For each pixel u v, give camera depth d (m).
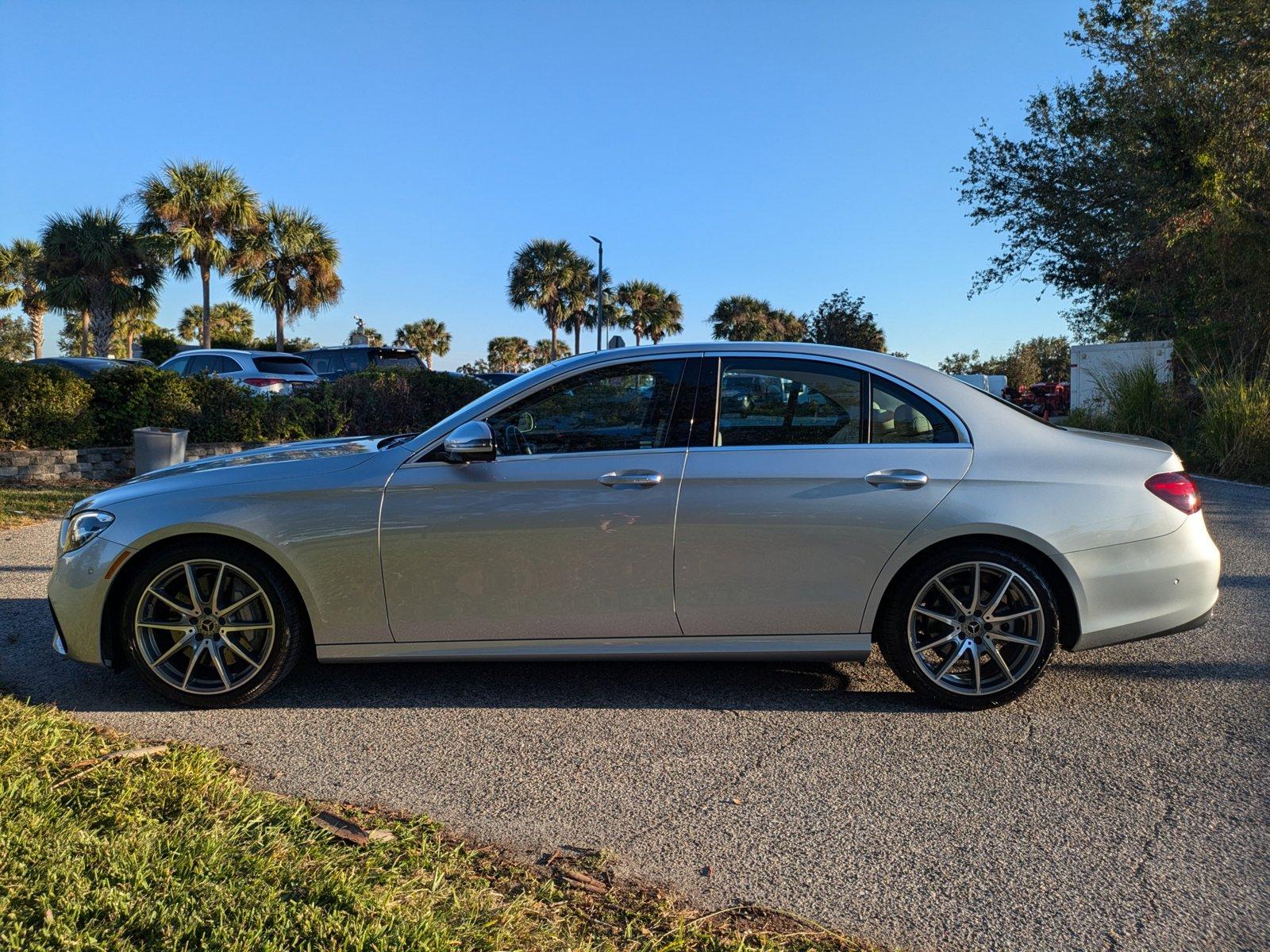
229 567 3.76
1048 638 3.77
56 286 32.00
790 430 3.85
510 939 2.21
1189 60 17.39
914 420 3.87
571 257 47.81
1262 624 5.18
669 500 3.72
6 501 9.40
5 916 2.13
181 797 2.87
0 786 2.82
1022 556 3.80
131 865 2.39
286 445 4.59
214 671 3.93
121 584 3.83
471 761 3.38
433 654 3.82
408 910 2.28
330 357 19.48
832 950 2.26
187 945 2.09
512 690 4.14
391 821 2.87
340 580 3.76
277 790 3.10
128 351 45.06
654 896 2.50
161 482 3.92
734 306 59.28
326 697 4.04
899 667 3.85
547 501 3.73
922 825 2.92
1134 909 2.44
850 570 3.75
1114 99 19.03
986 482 3.76
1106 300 22.61
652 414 3.86
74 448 11.32
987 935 2.33
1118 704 3.96
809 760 3.41
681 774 3.28
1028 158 21.86
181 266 32.44
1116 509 3.79
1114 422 14.85
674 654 3.82
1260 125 16.59
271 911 2.21
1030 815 2.98
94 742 3.35
